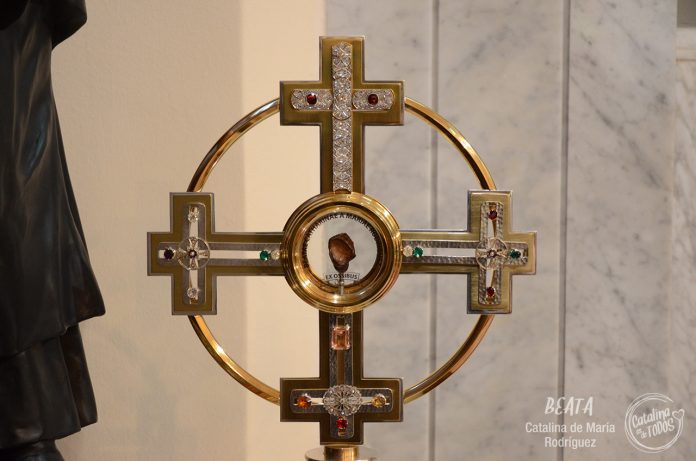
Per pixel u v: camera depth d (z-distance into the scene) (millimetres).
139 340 1315
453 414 1375
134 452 1319
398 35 1342
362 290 1054
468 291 1062
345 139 1051
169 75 1301
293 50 1325
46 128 959
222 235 1053
